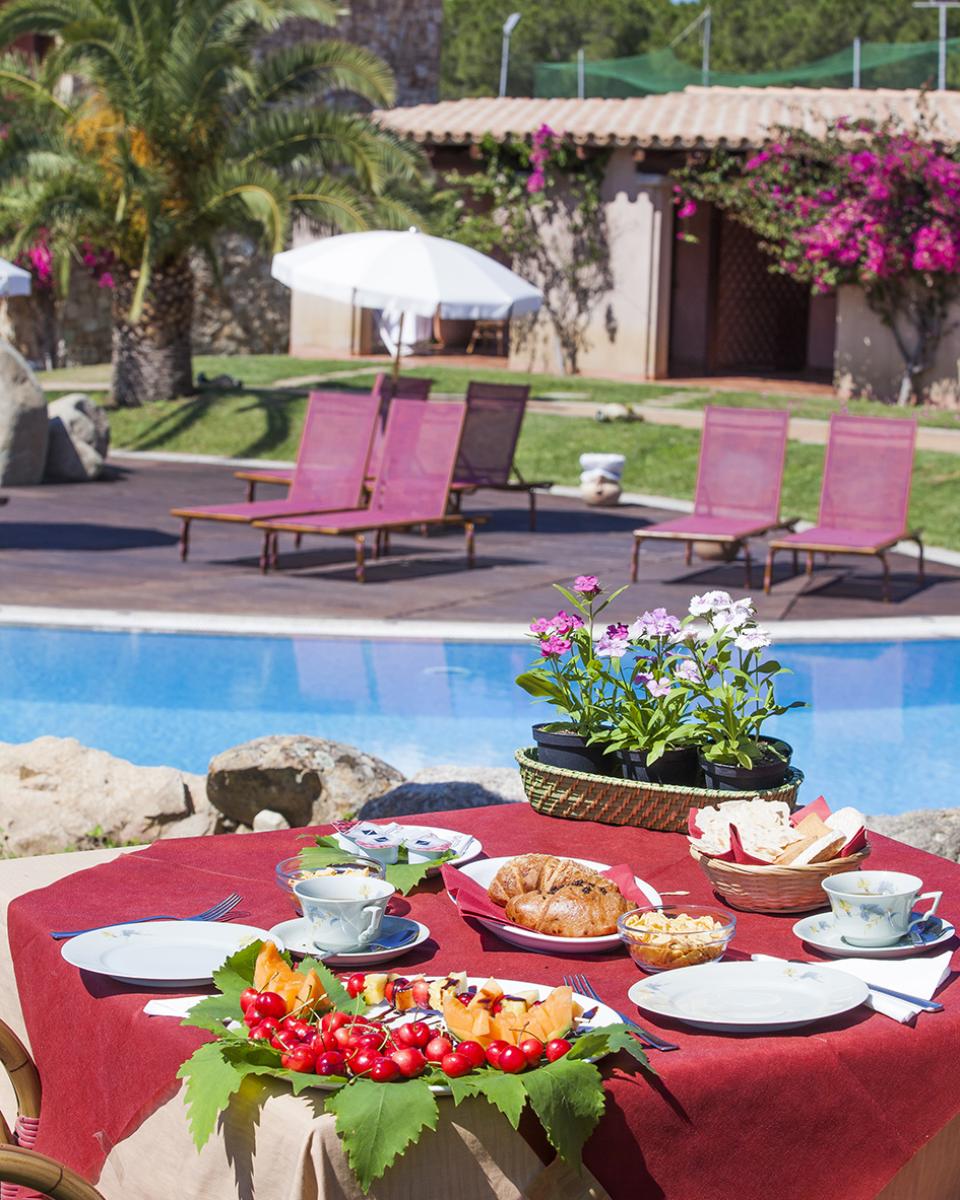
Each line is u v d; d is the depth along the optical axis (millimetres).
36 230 19250
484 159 23359
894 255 20359
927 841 5164
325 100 27766
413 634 10250
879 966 2736
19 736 8180
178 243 20359
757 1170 2342
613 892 2967
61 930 2900
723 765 3529
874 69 32812
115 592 11391
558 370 23250
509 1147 2223
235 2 19516
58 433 17703
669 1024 2496
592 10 52094
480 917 2951
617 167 22531
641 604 11312
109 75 19172
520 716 8727
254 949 2594
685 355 25453
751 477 12820
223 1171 2262
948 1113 2494
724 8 50375
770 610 11297
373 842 3342
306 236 24969
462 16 53344
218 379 21938
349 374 22984
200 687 9180
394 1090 2158
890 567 13531
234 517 12219
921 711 9016
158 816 5902
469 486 14719
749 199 21547
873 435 12445
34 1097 2816
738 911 3100
